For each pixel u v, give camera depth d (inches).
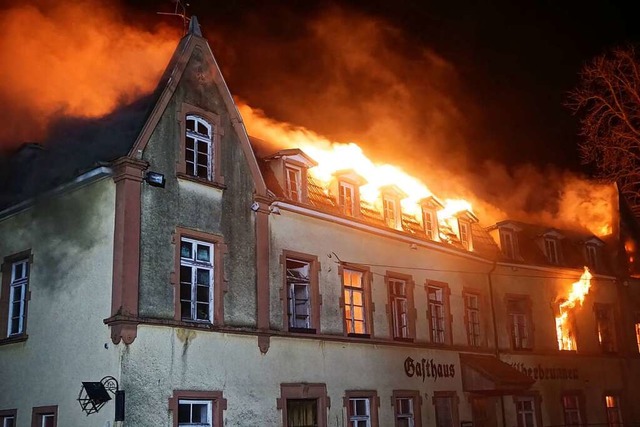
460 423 873.5
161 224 587.2
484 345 960.9
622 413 1142.3
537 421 998.4
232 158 666.8
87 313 565.6
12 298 660.1
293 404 673.6
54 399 571.8
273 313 669.9
